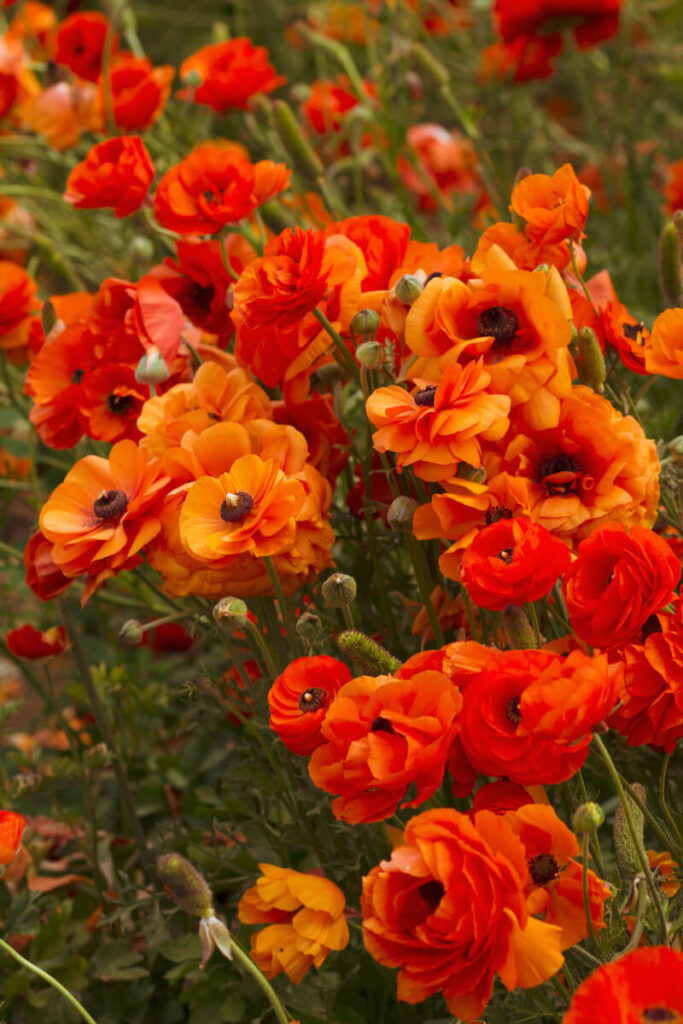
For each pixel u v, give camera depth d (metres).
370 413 1.47
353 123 2.20
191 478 1.52
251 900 1.44
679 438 1.51
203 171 1.67
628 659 1.43
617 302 1.62
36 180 2.47
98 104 2.01
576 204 1.57
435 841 1.34
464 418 1.44
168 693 1.92
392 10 2.53
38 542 1.61
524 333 1.49
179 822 1.79
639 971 1.27
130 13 2.50
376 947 1.35
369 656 1.43
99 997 1.72
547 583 1.40
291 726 1.41
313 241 1.51
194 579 1.51
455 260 1.64
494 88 2.60
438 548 1.58
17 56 2.13
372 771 1.36
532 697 1.34
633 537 1.41
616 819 1.43
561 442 1.49
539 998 1.45
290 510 1.47
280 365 1.57
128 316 1.66
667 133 2.85
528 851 1.37
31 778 1.79
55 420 1.71
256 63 2.01
